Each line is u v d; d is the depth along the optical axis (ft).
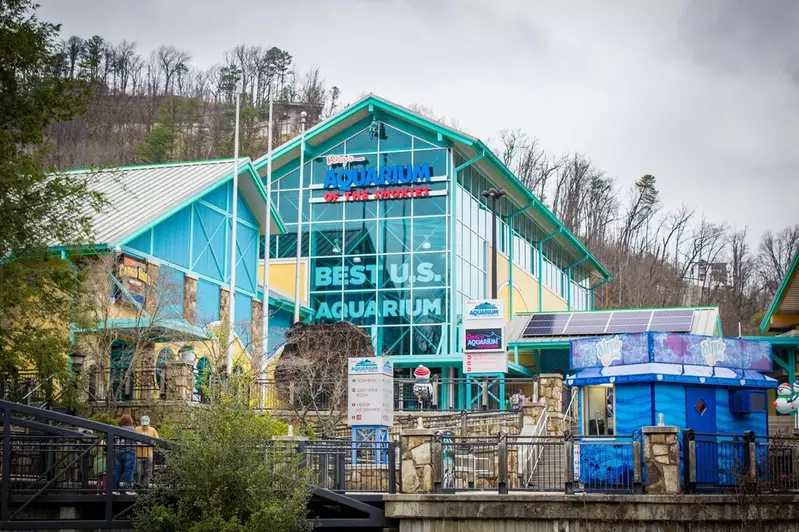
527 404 107.65
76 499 73.31
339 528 74.54
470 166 185.78
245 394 87.81
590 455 73.67
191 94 460.96
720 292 400.06
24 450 74.69
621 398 81.10
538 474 88.99
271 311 164.14
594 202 416.26
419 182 178.70
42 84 88.89
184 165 156.35
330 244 181.88
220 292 149.28
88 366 113.80
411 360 172.04
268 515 67.72
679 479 71.41
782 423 136.36
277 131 410.31
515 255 210.79
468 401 149.89
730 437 78.64
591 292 288.71
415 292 176.14
